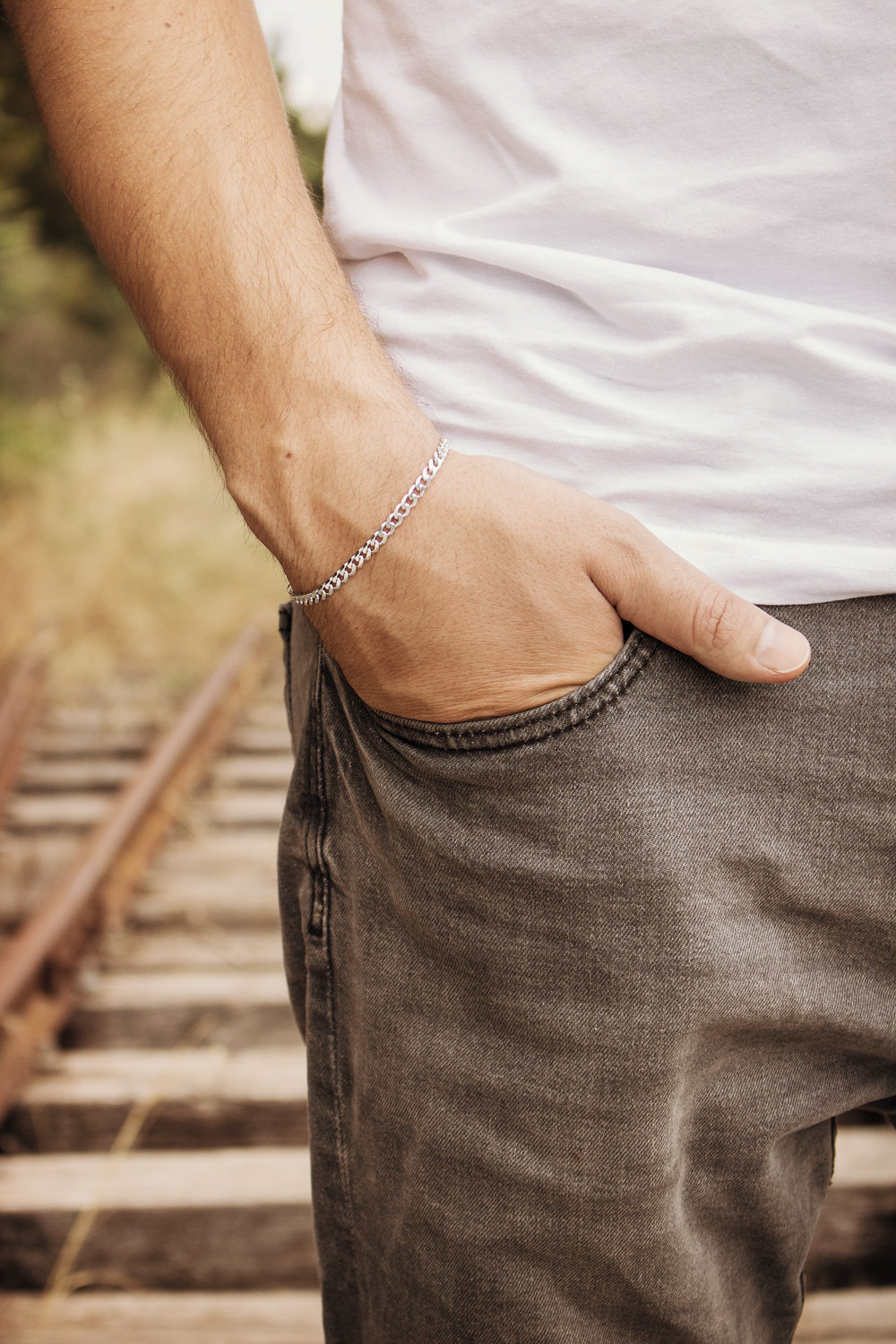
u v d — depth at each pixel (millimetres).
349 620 884
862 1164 2021
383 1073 987
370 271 1027
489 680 864
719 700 866
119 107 882
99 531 6992
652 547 841
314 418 867
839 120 861
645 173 896
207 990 2736
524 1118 920
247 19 968
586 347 907
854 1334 1768
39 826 3984
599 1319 969
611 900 862
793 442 879
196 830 3934
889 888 914
